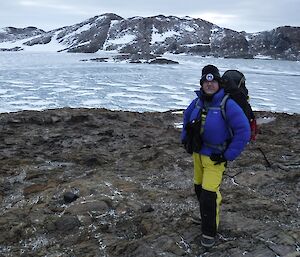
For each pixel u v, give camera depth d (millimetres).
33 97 26953
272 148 7699
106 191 5285
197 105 3654
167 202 4934
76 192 5301
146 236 4039
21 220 4586
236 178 5824
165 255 3723
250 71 64250
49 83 35719
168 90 33938
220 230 4059
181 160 6836
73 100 26328
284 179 5730
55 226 4410
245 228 4082
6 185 5820
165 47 125562
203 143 3635
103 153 7535
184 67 65312
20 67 53344
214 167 3625
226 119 3490
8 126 9516
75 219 4496
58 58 80062
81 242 4125
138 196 5199
